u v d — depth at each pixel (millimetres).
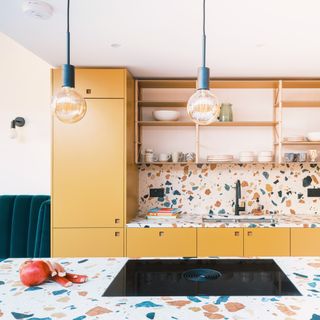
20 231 2824
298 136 3152
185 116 3230
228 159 2926
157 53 2379
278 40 2131
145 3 1639
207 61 2562
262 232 2590
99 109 2633
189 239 2602
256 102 3207
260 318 885
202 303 994
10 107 3234
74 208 2621
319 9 1699
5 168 3230
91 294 1075
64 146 2631
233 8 1684
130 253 2605
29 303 997
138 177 3203
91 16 1780
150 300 1021
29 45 2242
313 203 3143
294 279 1219
